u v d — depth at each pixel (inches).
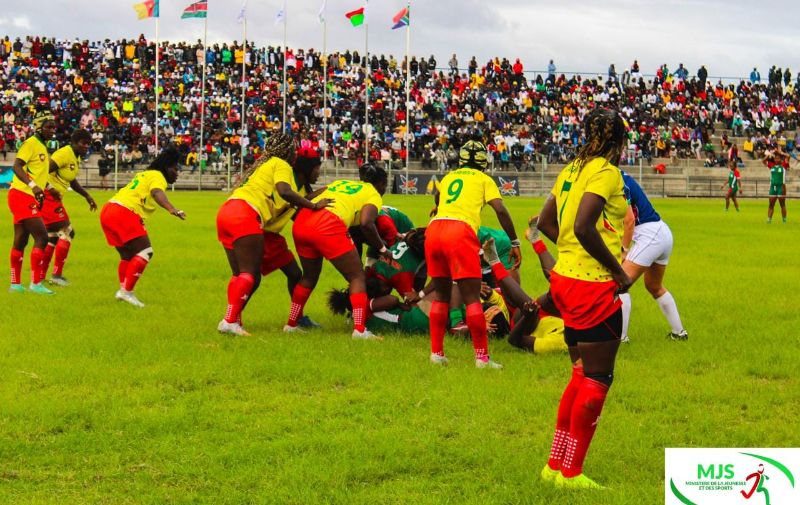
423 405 278.5
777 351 354.9
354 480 218.1
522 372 321.7
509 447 240.1
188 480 216.7
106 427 252.7
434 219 335.6
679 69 2564.0
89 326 394.6
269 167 380.8
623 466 228.5
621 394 290.8
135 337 370.0
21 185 489.4
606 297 212.5
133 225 455.2
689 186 2151.8
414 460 229.0
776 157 1179.9
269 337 380.5
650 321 426.6
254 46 2386.8
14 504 201.0
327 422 259.4
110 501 204.1
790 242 874.8
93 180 1836.9
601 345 213.5
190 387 298.0
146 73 2263.8
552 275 220.7
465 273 324.5
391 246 402.3
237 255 378.9
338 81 2363.4
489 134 2169.0
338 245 376.5
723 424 262.5
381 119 2226.9
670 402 284.0
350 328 407.8
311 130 2098.9
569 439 213.2
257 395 288.7
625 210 219.6
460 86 2418.8
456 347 366.3
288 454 232.5
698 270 637.3
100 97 2122.3
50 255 522.3
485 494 208.4
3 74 2150.6
